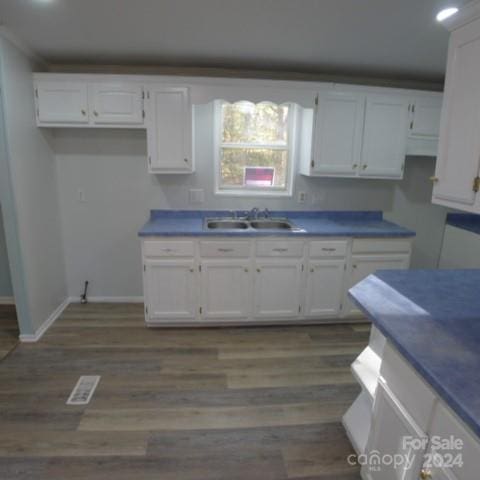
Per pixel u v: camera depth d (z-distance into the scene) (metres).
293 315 3.13
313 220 3.46
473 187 1.41
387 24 2.15
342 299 3.14
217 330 3.09
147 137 3.00
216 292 3.01
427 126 3.15
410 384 1.26
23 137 2.68
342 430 2.02
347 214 3.57
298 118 3.33
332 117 3.04
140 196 3.40
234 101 2.94
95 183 3.35
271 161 3.48
